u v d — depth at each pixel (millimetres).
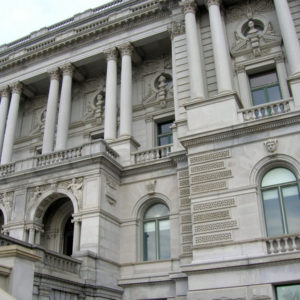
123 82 31000
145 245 24859
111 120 30000
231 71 26641
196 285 18875
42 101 37969
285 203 19562
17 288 13570
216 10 27547
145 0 34281
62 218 26766
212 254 19266
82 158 24484
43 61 35781
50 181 25109
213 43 26328
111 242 23797
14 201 25656
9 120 34750
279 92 26281
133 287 23328
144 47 33094
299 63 23578
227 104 22500
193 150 21969
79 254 21562
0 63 37156
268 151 20250
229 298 18031
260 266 18031
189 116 23219
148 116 31969
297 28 25984
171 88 32375
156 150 26672
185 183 23594
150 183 25438
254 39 27547
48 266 18781
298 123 20172
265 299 17453
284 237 18328
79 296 20453
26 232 24547
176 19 30141
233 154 20953
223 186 20469
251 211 19422
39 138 36375
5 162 32938
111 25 33156
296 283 17547
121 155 27453
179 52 28641
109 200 24484
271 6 28281
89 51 33781
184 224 22625
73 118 35250
